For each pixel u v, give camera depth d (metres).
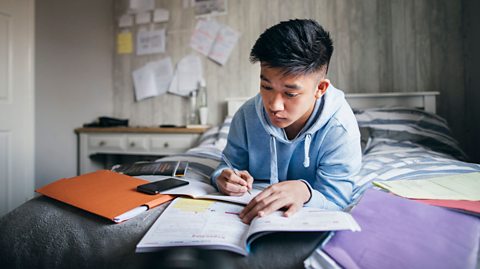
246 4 2.09
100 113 2.32
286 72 0.50
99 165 2.26
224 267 0.39
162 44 2.28
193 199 0.62
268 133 0.72
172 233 0.46
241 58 2.11
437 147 1.29
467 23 1.68
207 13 2.17
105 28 2.36
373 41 1.86
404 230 0.44
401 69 1.82
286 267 0.41
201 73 2.20
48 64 1.87
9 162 1.63
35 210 0.59
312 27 0.56
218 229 0.47
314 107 0.66
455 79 1.74
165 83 2.28
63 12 1.98
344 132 0.68
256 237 0.43
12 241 0.55
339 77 1.91
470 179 0.72
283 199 0.52
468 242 0.42
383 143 1.35
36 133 1.80
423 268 0.37
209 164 1.10
